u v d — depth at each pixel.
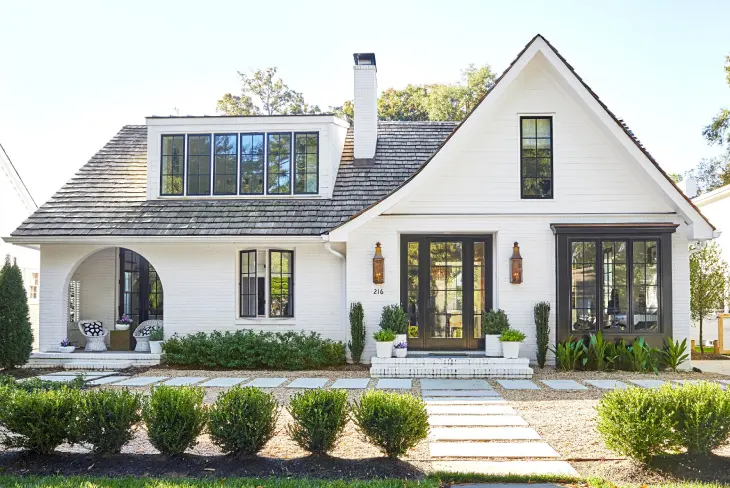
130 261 18.56
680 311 14.69
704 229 14.30
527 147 15.20
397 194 14.64
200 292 16.03
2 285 14.99
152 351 15.97
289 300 16.17
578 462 6.93
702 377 13.27
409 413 6.90
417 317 15.43
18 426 7.00
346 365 15.09
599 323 14.59
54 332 16.22
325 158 16.83
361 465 6.78
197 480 6.33
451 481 6.34
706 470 6.38
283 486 6.05
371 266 15.20
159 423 6.99
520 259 14.84
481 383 12.62
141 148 19.27
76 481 6.30
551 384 12.40
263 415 7.05
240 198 16.88
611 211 14.95
